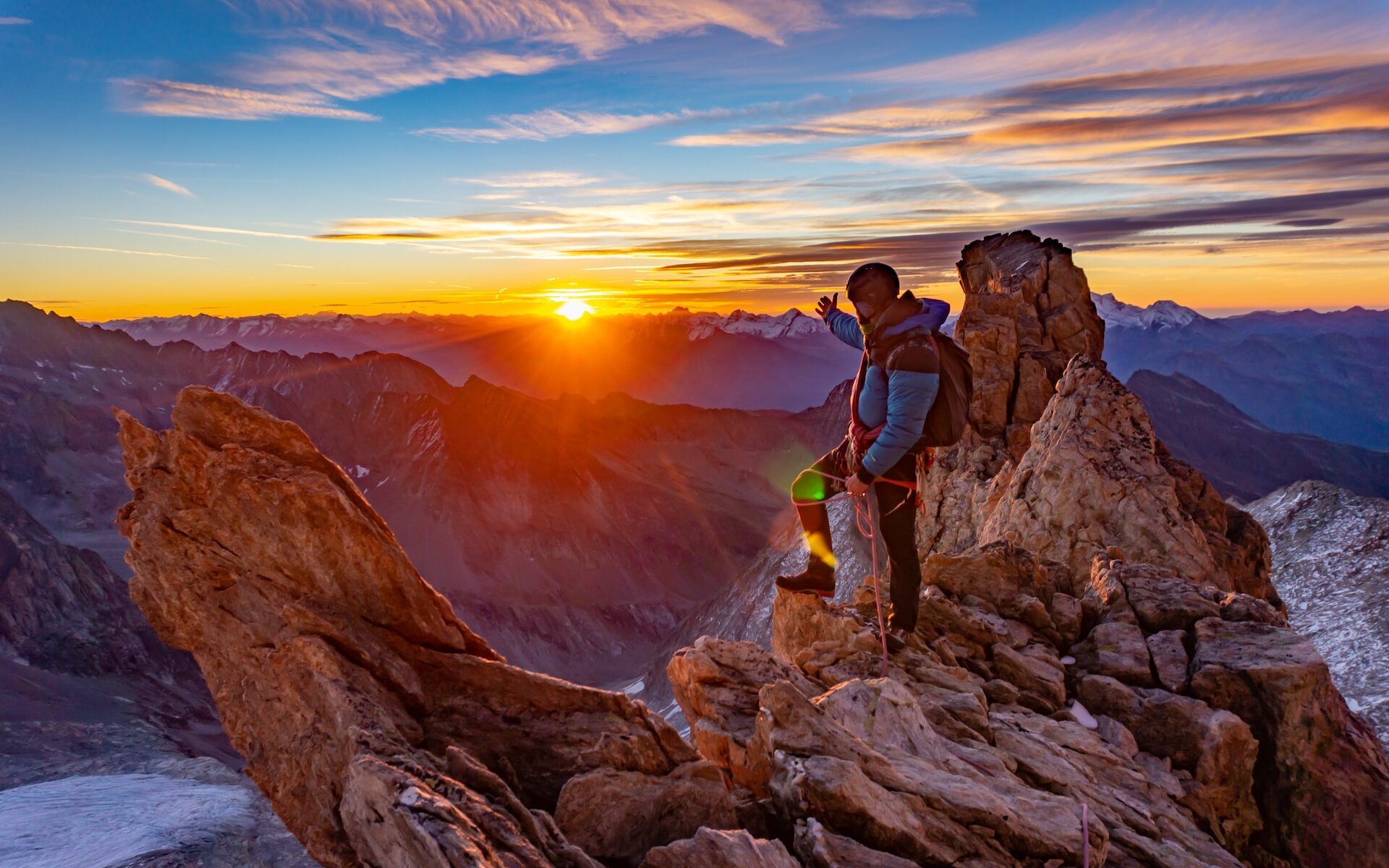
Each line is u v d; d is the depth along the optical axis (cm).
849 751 500
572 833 398
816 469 743
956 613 819
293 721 407
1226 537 1409
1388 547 15425
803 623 804
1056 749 636
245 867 11369
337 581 437
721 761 571
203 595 435
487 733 436
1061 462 1305
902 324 624
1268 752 675
